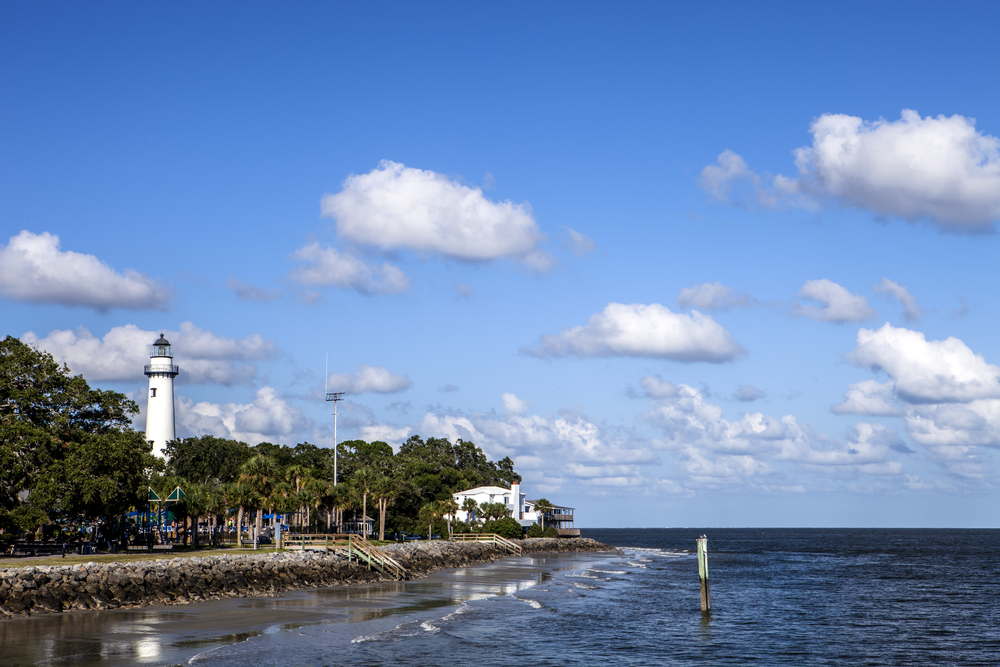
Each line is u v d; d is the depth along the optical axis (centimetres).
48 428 7106
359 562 7706
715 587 8044
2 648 3475
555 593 6806
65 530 7400
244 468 8888
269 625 4397
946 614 6062
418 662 3725
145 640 3753
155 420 12000
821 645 4650
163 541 8788
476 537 13225
